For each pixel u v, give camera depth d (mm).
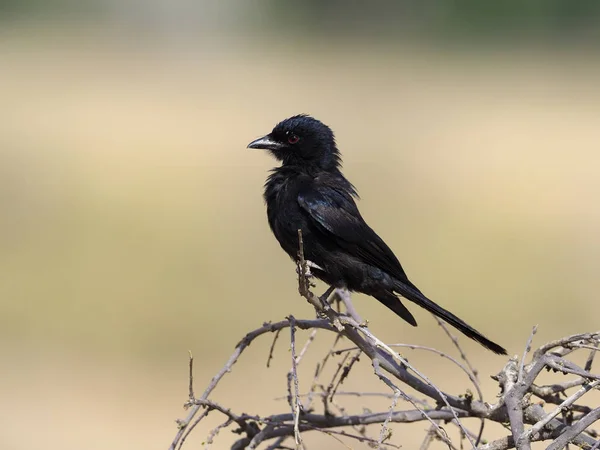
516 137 21219
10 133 20031
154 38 37094
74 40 34875
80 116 22109
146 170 17641
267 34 39781
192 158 18609
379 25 41000
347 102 25922
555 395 5035
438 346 11953
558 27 38406
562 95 27078
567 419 4961
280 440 5238
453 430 8648
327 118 23516
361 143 20578
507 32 38406
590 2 37719
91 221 15078
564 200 16422
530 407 4820
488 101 26312
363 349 5297
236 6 40625
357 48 36750
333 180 7090
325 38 39469
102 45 34562
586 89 27938
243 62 33188
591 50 35969
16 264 13727
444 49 36844
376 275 6652
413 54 35688
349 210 6773
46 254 14109
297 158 7230
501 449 4578
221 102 25156
